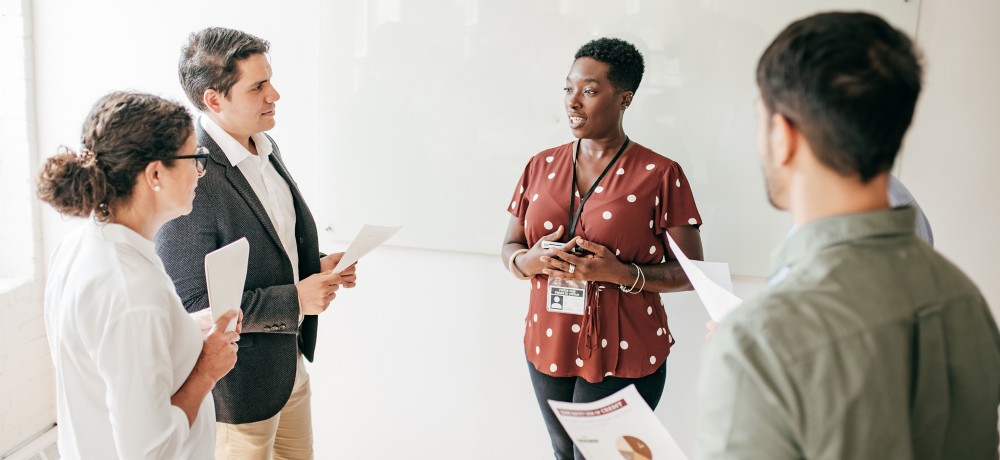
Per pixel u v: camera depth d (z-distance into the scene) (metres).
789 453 0.78
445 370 2.73
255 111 1.90
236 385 1.92
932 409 0.81
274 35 2.62
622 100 1.96
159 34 2.69
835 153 0.78
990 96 2.12
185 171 1.41
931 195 2.21
